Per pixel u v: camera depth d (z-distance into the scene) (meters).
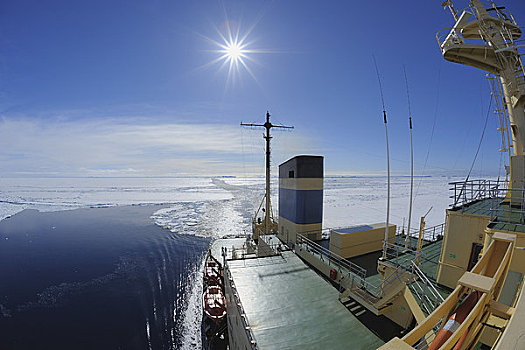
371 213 65.94
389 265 11.03
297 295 13.28
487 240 8.44
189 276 33.44
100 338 21.84
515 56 12.36
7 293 29.77
